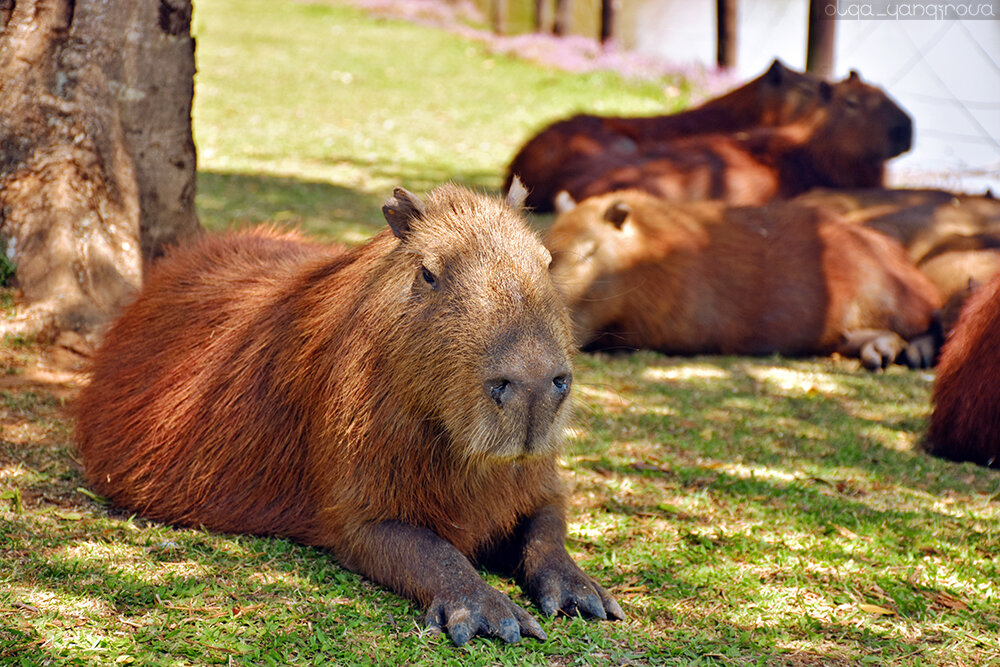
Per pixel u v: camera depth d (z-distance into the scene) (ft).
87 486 15.53
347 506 12.88
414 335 12.06
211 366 14.92
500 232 12.25
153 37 21.63
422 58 74.43
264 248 17.42
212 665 10.64
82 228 20.98
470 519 12.96
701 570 13.88
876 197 33.40
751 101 40.37
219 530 14.33
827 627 12.50
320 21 91.56
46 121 20.80
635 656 11.51
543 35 85.61
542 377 11.19
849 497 17.48
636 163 37.04
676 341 27.48
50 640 10.79
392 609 12.21
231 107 53.21
